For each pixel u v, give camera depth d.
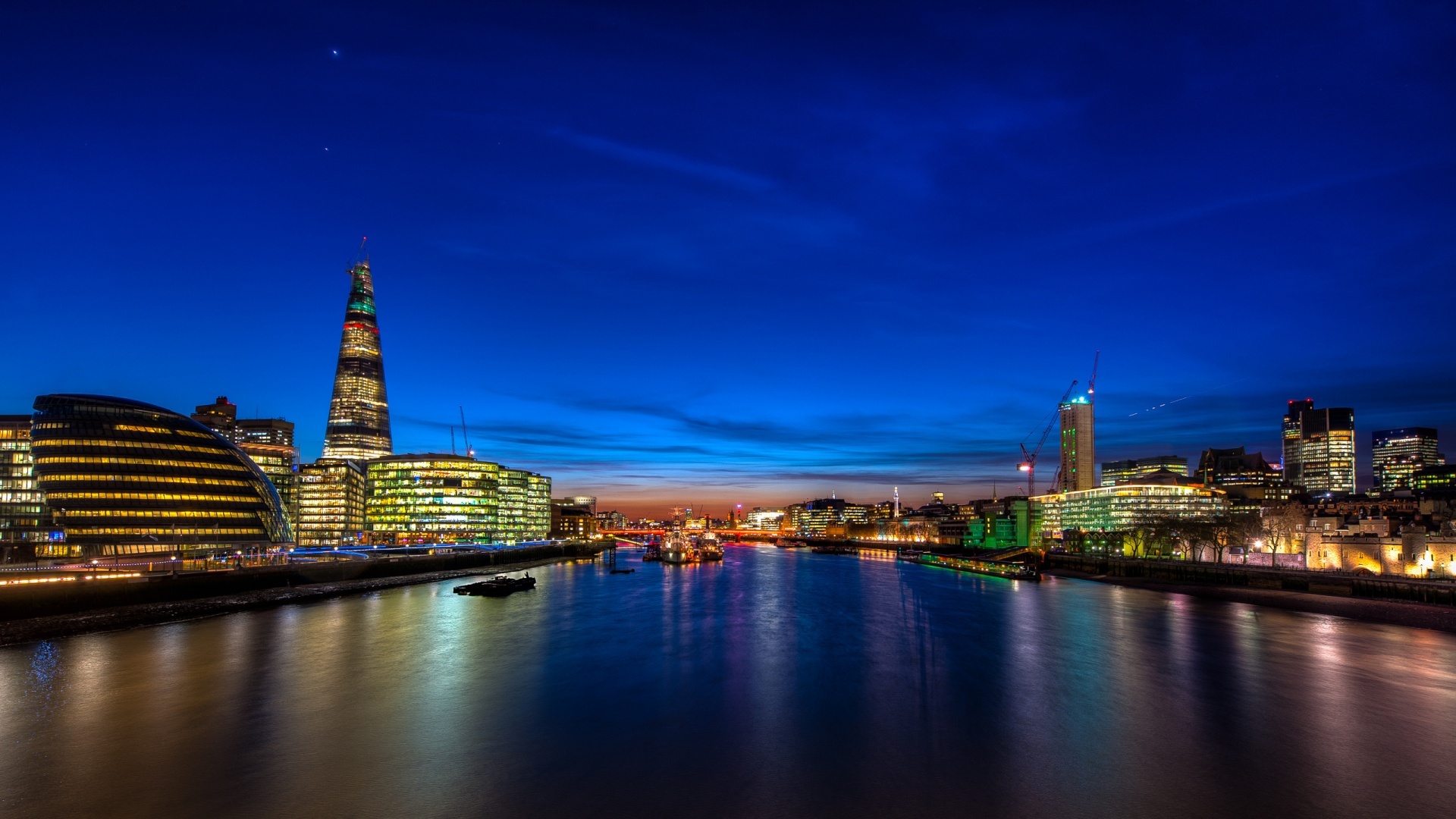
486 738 53.62
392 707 61.59
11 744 52.03
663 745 52.16
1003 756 49.69
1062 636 98.62
